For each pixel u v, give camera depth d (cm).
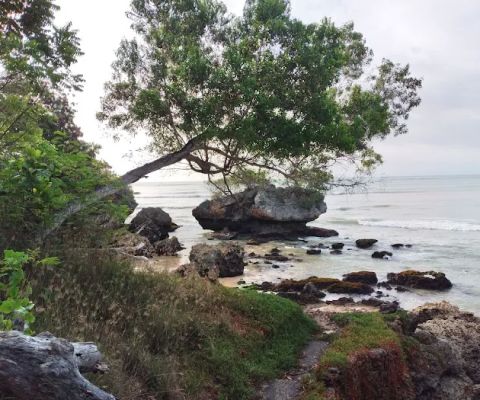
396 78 1930
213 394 679
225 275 2325
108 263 866
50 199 640
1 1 1291
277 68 1176
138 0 1305
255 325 965
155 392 596
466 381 1070
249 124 1108
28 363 309
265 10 1230
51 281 653
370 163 1421
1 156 652
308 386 758
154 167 1200
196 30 1309
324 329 1142
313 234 4094
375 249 3294
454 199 8900
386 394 868
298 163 1323
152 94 1146
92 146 989
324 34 1239
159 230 3734
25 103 707
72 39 791
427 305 1553
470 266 2575
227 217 4106
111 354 587
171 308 816
